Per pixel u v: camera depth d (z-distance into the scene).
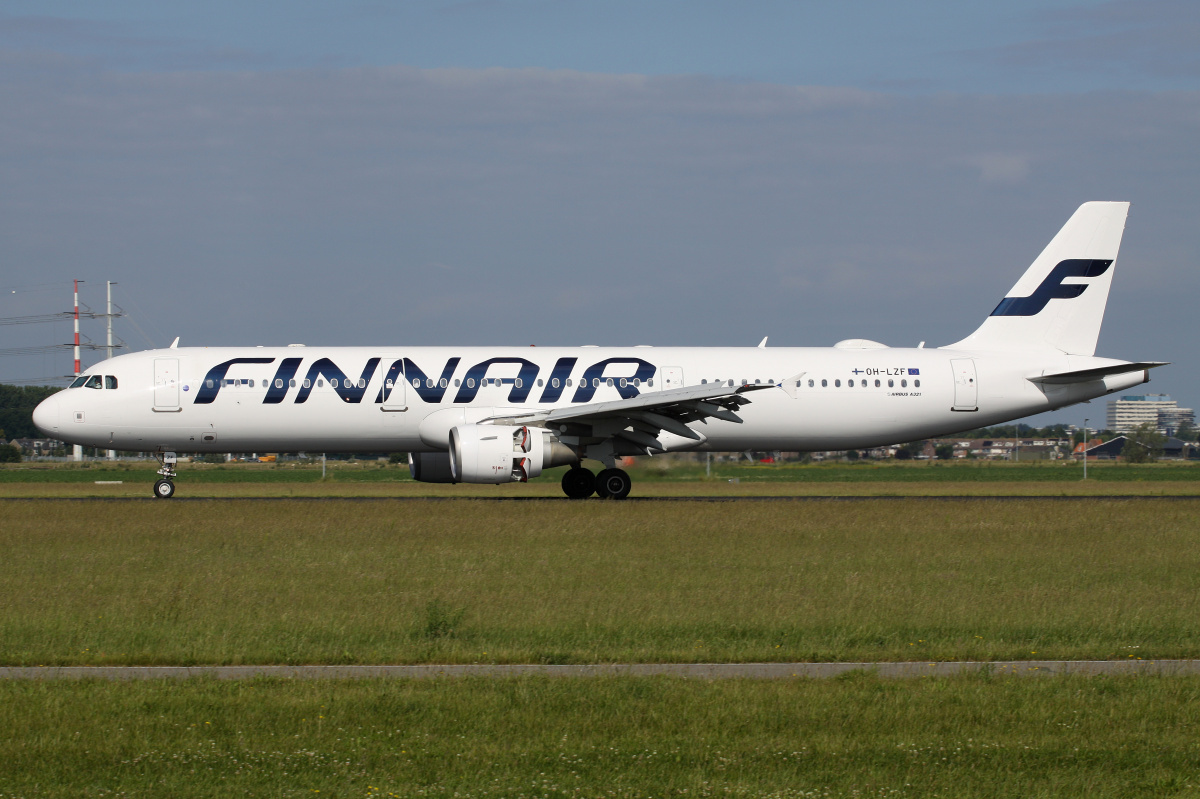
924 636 58.88
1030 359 151.00
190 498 144.62
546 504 126.94
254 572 78.19
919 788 36.06
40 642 55.69
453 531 100.19
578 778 36.47
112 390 135.38
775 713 42.84
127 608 64.50
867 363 147.38
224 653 53.03
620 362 141.88
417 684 46.69
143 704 43.50
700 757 38.34
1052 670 50.94
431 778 36.59
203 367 136.88
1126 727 41.97
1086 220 153.00
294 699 44.31
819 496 163.88
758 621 61.62
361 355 139.12
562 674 49.12
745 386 126.25
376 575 76.88
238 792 35.22
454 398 137.88
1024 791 35.97
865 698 44.84
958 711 43.34
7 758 37.72
